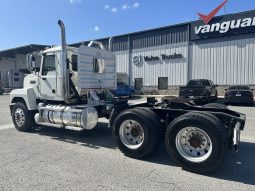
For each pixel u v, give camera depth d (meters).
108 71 8.81
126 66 31.92
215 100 20.75
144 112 5.59
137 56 30.92
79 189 4.05
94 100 7.71
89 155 5.90
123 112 5.86
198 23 25.97
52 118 7.68
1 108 17.33
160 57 29.09
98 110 7.63
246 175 4.72
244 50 23.53
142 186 4.19
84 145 6.80
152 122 5.45
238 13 23.56
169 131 5.13
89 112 7.01
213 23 25.03
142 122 5.50
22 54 43.53
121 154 5.99
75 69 7.87
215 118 4.82
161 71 29.09
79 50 7.57
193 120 4.85
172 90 28.28
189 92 17.36
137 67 31.03
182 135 5.06
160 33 29.02
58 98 7.80
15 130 8.90
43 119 7.97
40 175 4.64
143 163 5.36
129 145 5.76
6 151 6.19
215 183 4.34
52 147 6.58
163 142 6.32
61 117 7.42
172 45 28.11
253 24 22.84
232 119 5.06
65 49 7.37
